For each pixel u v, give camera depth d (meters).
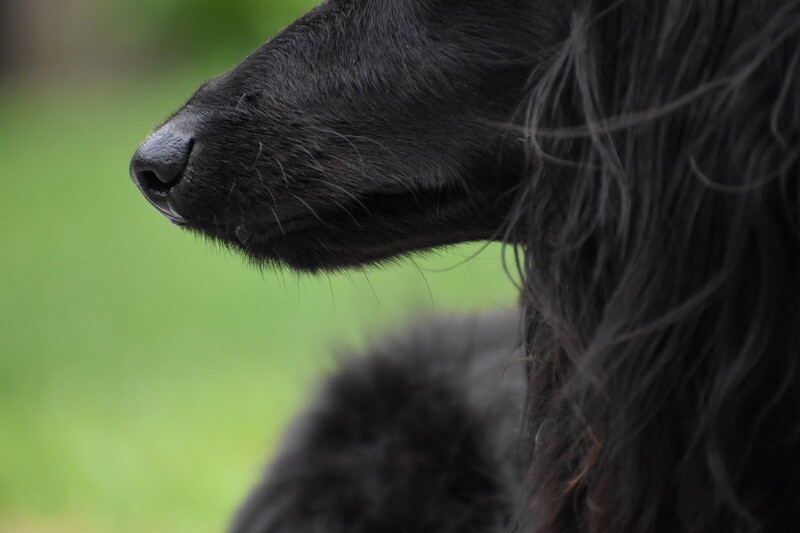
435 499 1.16
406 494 1.16
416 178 1.07
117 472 1.40
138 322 1.96
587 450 1.04
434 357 1.19
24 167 3.38
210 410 1.55
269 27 4.33
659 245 1.01
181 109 1.09
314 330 1.81
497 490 1.15
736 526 1.02
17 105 4.14
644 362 1.02
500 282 1.40
